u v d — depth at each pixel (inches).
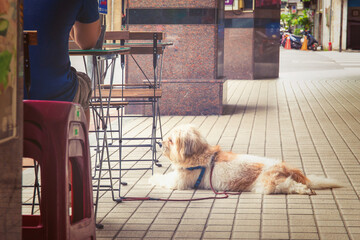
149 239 150.5
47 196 113.8
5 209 84.3
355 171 227.3
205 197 192.7
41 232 114.7
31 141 114.8
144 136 317.4
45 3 146.3
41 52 145.3
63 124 114.3
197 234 153.9
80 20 161.2
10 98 87.0
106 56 170.7
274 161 205.8
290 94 525.7
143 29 392.8
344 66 911.0
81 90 164.2
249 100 485.4
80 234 121.0
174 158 202.1
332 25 1616.6
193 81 395.2
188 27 392.5
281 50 1633.9
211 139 306.0
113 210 179.2
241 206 180.5
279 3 689.6
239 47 682.2
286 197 190.5
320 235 150.5
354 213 169.8
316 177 206.2
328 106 438.0
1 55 84.0
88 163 126.6
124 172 235.0
